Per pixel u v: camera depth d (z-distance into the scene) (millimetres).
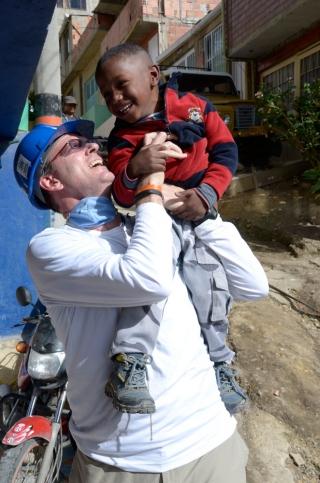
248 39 11039
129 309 1566
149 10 16672
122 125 1913
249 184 9617
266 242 7457
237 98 11227
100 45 21688
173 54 16875
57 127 1754
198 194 1714
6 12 2611
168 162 1809
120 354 1519
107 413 1586
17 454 2797
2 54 3092
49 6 2576
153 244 1503
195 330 1679
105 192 1750
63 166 1719
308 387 3979
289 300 5344
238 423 3615
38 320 3613
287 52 11133
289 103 10586
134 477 1548
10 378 4605
